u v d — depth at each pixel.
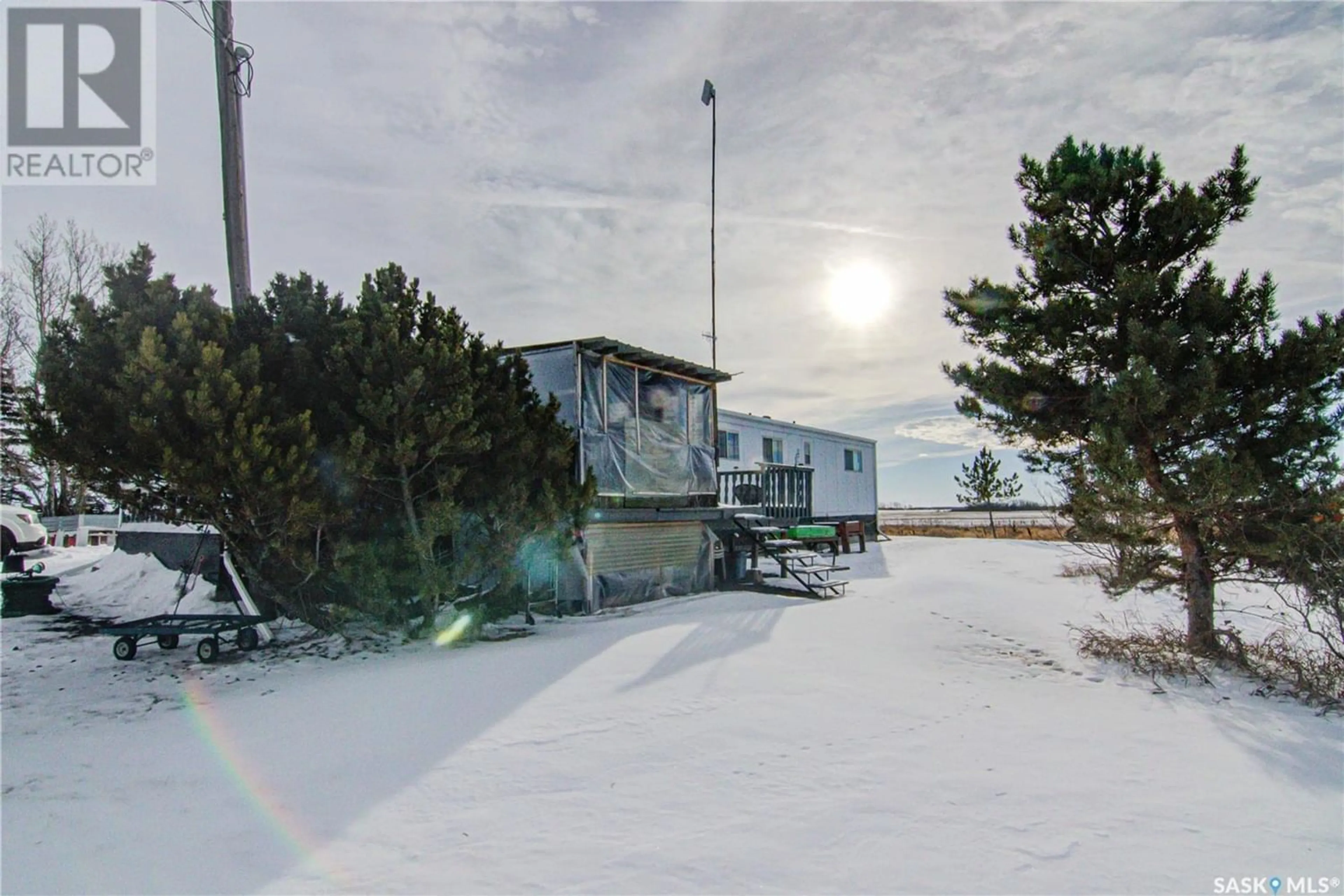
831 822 2.91
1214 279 5.76
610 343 9.43
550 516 7.04
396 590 6.38
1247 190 5.82
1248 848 2.73
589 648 6.14
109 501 6.55
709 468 12.09
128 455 5.71
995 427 6.74
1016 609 8.22
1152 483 5.71
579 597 8.88
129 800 3.27
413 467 6.68
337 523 6.21
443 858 2.68
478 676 5.29
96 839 2.89
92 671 5.88
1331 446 5.39
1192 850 2.71
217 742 4.05
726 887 2.45
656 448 10.74
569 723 4.14
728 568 12.18
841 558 16.67
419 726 4.20
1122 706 4.51
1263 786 3.29
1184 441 5.71
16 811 3.16
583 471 9.12
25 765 3.73
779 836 2.80
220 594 8.71
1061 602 8.75
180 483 5.44
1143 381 5.15
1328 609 4.93
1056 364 6.31
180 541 10.25
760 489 15.09
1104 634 6.18
